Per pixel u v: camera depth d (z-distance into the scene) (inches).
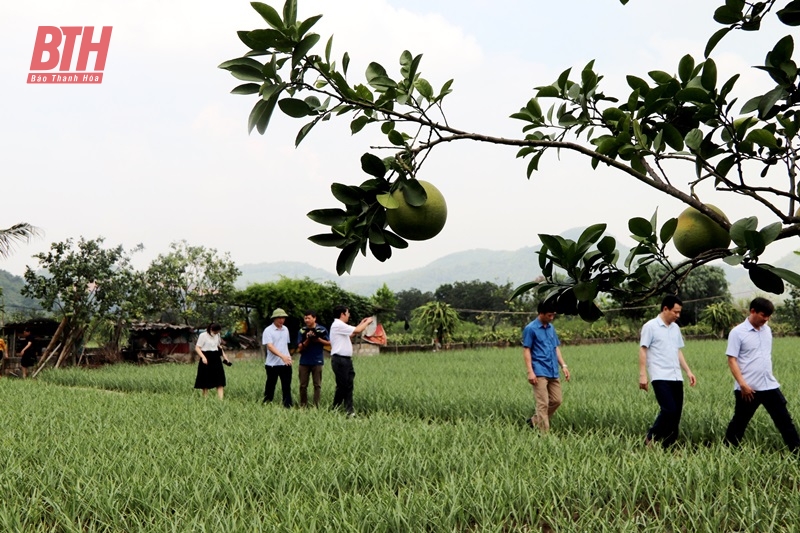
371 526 204.1
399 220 72.9
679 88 89.0
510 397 477.4
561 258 76.7
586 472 240.1
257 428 344.5
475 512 217.2
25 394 537.6
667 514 208.8
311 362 478.9
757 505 210.1
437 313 1424.7
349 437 311.7
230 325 1112.2
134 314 965.8
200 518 210.4
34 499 220.7
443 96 82.0
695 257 75.5
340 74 74.6
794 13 77.0
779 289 69.7
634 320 1732.3
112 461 268.5
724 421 343.9
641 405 412.2
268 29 70.0
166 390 660.7
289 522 196.4
